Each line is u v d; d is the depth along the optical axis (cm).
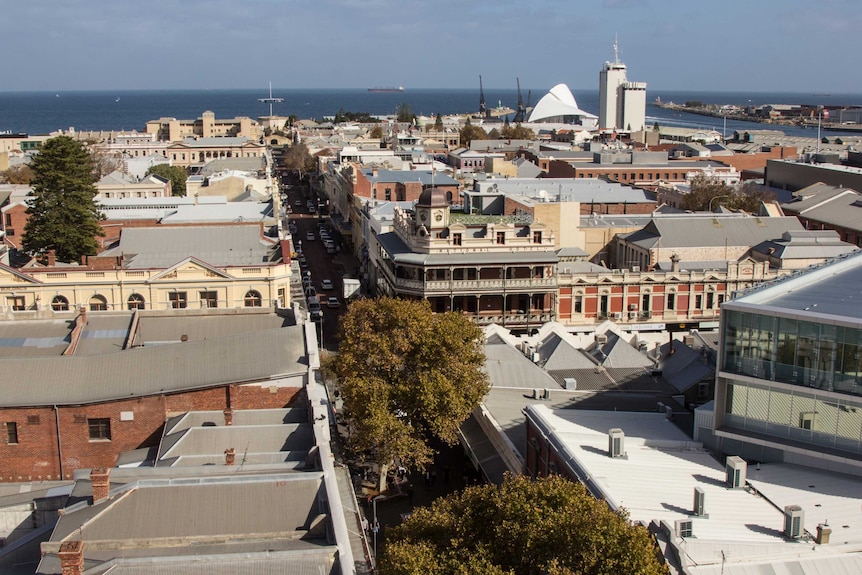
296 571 4344
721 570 4475
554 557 4166
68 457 6519
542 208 13962
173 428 6328
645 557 4062
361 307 8044
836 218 16600
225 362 6825
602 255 14750
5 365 6669
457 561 4394
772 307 5719
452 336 7594
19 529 5450
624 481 5438
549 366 8894
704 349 8606
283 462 5631
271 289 10612
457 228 12131
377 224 14625
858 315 5497
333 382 9469
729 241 13588
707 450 6094
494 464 7131
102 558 4462
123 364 6775
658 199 18912
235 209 14625
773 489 5356
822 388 5569
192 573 4303
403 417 7588
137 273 10438
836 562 4547
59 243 12312
